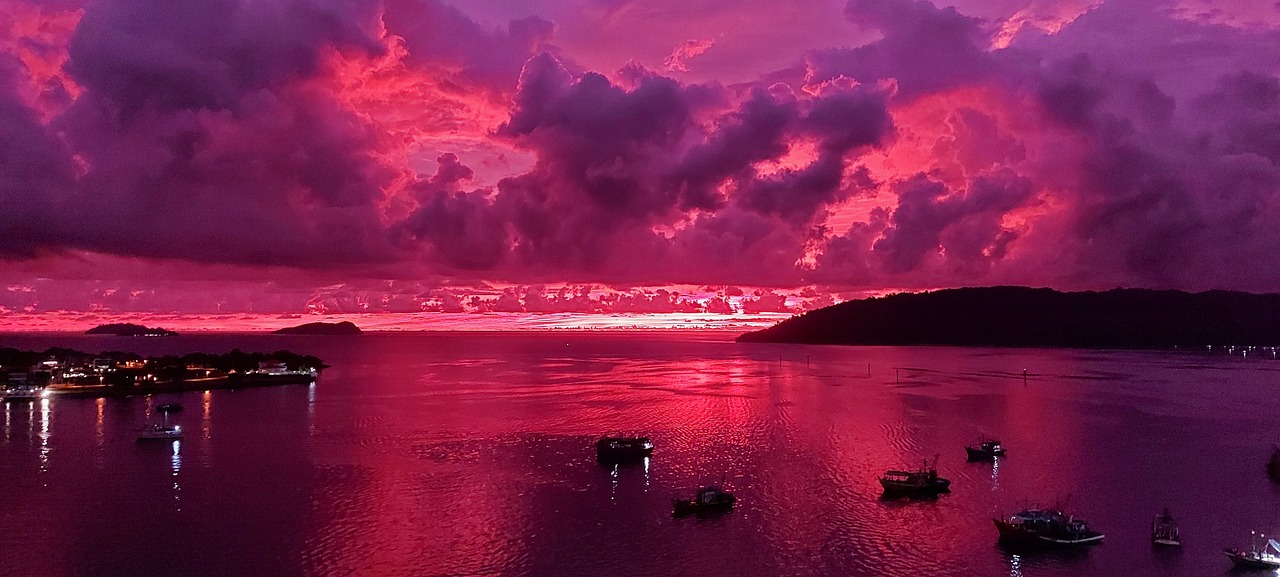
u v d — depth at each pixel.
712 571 73.38
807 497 98.62
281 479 107.19
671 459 122.56
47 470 113.25
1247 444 138.75
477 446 133.88
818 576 72.50
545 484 105.12
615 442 122.81
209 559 75.81
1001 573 73.44
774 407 194.25
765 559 76.50
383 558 76.19
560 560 76.00
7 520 87.88
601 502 96.06
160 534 83.06
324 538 81.81
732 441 140.50
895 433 150.12
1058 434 150.12
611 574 72.69
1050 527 80.62
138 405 194.12
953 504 95.69
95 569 73.50
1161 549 79.75
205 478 107.81
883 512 92.00
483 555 77.19
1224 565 75.56
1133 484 106.56
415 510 92.06
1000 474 112.62
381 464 117.69
